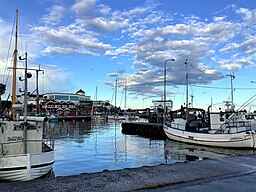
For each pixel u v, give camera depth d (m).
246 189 5.62
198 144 26.09
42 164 10.59
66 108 97.12
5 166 9.91
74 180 6.19
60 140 31.55
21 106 12.55
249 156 9.81
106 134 41.00
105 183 5.94
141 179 6.29
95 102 109.25
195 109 34.91
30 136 11.67
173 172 7.06
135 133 43.00
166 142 29.36
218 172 7.16
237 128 24.36
